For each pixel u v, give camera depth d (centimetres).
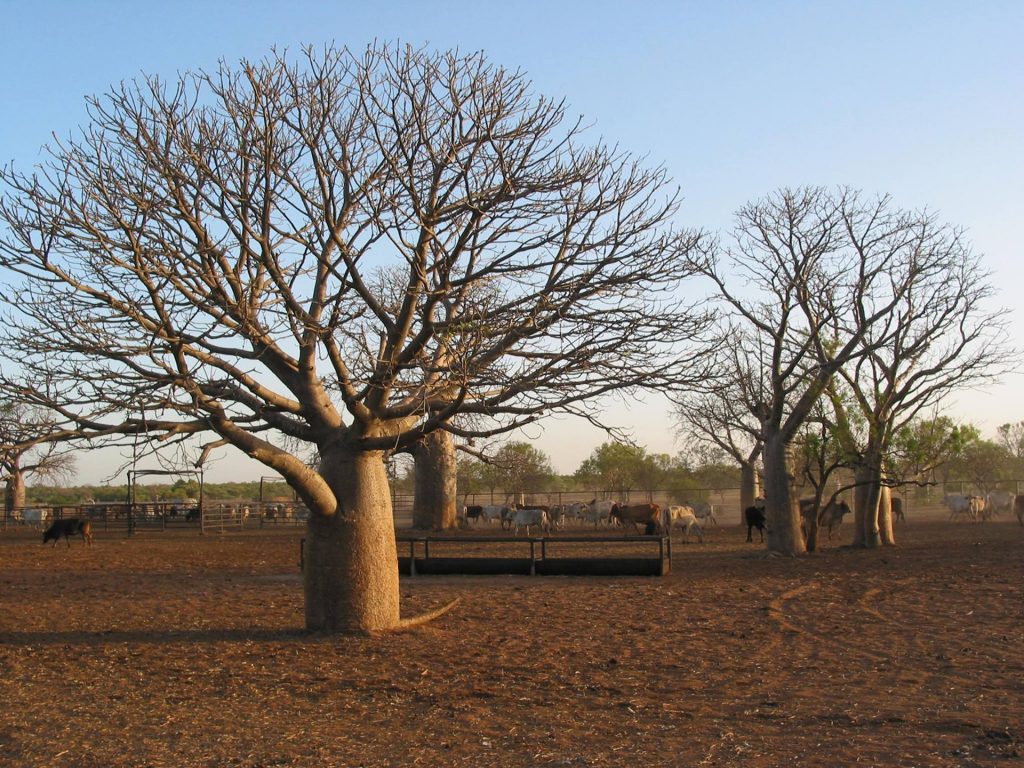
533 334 1174
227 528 4669
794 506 2602
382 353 1233
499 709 880
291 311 1151
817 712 840
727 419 3005
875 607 1523
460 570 2155
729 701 893
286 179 1158
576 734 788
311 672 1051
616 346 1183
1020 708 838
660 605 1603
